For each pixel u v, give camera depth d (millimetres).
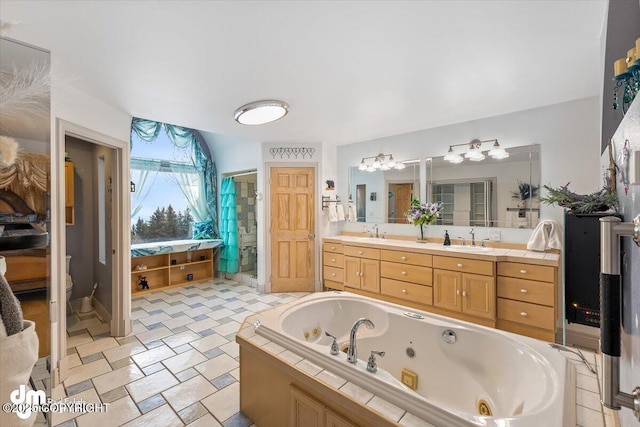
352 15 1459
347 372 1389
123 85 2174
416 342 2109
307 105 2717
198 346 2656
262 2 1351
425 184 3730
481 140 3260
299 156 4293
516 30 1604
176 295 4207
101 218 3289
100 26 1496
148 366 2314
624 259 1005
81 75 2006
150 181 4562
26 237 824
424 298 3168
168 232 4766
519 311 2600
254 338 1772
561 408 1155
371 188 4273
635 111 878
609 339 670
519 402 1536
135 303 3857
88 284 3646
